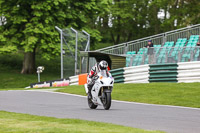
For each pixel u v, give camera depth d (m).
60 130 16.30
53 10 89.12
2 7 90.00
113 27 130.38
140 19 128.88
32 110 27.83
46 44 87.56
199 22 99.56
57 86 61.72
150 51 54.44
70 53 64.31
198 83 46.59
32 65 101.44
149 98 37.09
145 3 126.50
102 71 28.73
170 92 40.62
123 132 16.27
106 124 19.23
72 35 65.25
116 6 126.62
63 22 93.88
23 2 88.00
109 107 28.23
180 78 48.91
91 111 27.30
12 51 87.81
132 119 22.73
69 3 93.88
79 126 18.12
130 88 45.16
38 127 17.47
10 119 21.03
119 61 57.19
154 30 131.62
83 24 99.75
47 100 36.78
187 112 27.41
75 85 56.25
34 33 88.44
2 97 40.03
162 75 50.41
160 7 112.31
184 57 50.97
